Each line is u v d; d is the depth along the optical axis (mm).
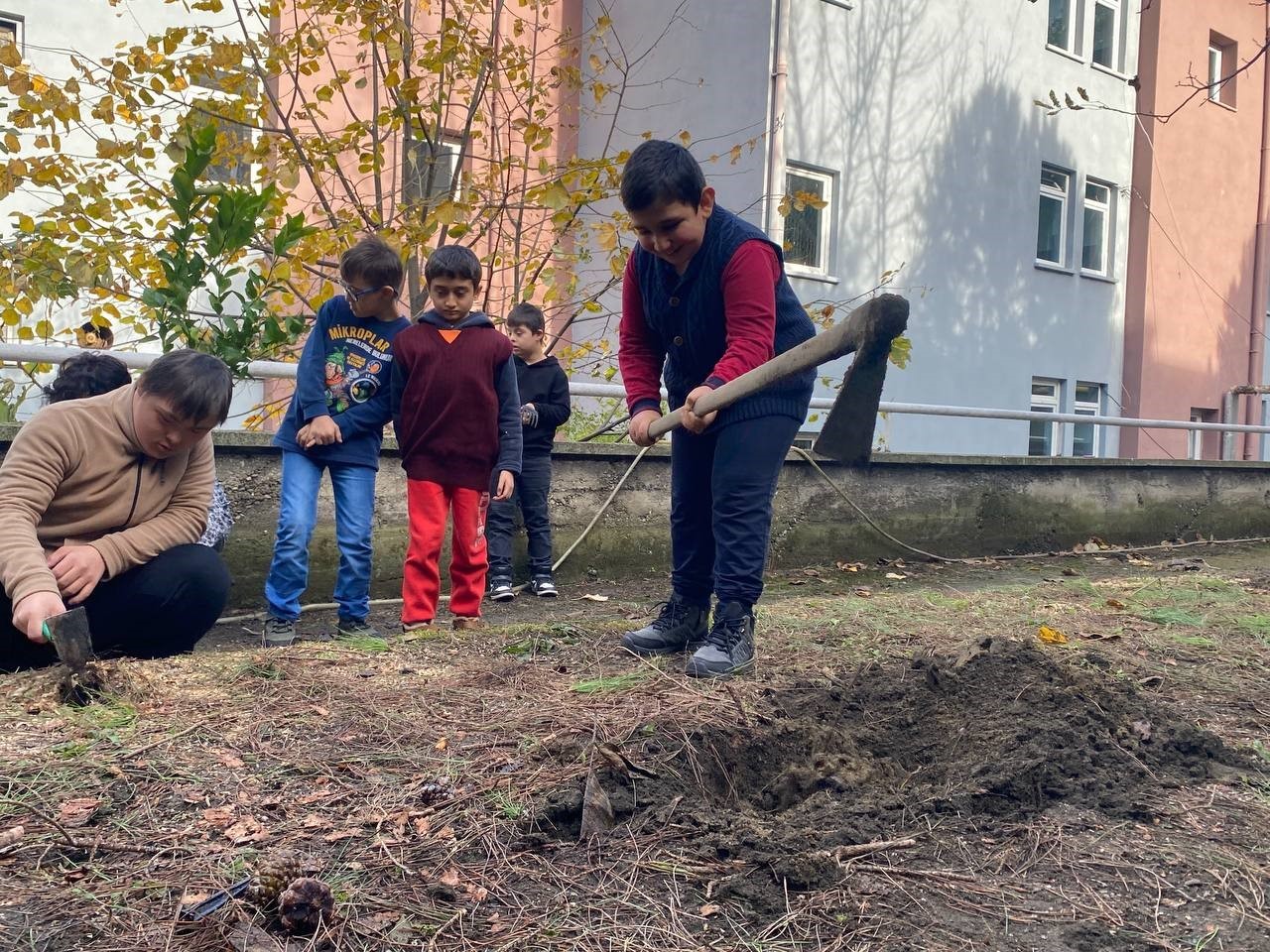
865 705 2773
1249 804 2268
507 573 5727
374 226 6555
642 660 3127
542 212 8375
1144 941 1678
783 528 7047
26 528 2824
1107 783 2283
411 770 2189
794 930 1676
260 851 1824
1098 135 14516
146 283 6199
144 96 6141
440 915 1659
